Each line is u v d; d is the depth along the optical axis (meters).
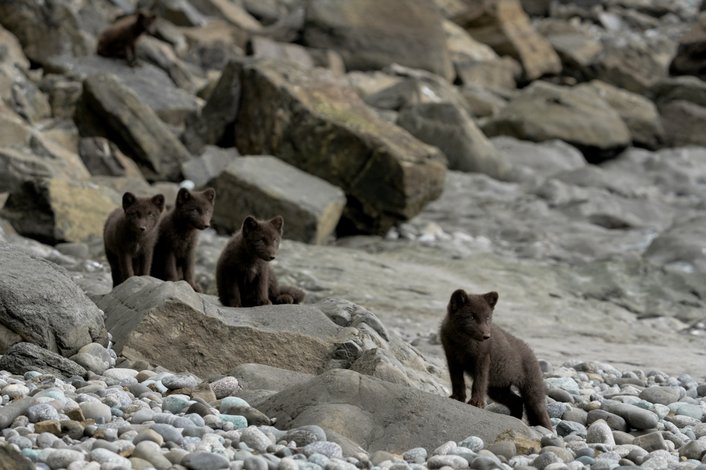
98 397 7.41
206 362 8.83
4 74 22.52
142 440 6.30
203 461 6.00
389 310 15.30
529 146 27.83
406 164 21.05
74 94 23.11
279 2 40.47
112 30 25.34
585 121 29.17
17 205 17.20
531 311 16.23
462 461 6.64
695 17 48.31
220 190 19.78
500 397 8.73
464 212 22.05
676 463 7.17
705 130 32.31
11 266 8.90
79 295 8.95
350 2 34.56
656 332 15.69
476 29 39.41
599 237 20.75
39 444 6.20
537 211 22.20
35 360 8.06
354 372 7.66
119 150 21.20
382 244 20.30
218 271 10.67
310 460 6.34
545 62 38.75
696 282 17.75
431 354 12.18
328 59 33.06
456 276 17.94
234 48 32.78
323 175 21.41
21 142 19.80
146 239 11.22
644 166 28.91
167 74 27.06
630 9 48.25
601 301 17.28
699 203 25.08
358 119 21.86
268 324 9.34
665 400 9.73
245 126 22.38
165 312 8.87
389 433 7.18
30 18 26.19
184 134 22.98
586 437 7.98
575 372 11.41
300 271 16.42
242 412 7.27
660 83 36.16
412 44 34.53
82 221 17.30
